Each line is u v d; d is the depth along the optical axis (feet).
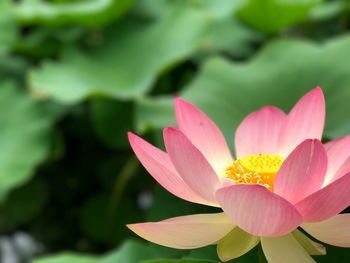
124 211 7.00
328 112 5.41
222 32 7.29
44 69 6.77
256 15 6.79
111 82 6.75
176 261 3.90
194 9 7.05
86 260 5.12
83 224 7.07
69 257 5.16
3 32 7.27
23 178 6.31
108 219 6.95
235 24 7.36
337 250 4.15
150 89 7.12
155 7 7.53
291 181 3.73
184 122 4.12
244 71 5.80
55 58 7.63
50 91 6.40
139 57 6.97
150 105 5.87
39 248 7.17
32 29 8.08
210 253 4.20
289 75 5.70
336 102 5.45
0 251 7.00
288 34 7.86
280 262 3.73
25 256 7.06
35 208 7.09
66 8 7.02
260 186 3.60
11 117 6.83
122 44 7.21
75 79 6.71
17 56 7.64
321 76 5.62
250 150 4.31
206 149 4.19
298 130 4.20
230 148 5.16
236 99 5.60
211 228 3.79
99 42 7.31
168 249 4.52
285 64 5.78
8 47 7.20
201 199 3.92
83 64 6.97
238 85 5.69
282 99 5.59
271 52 5.90
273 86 5.65
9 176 6.31
